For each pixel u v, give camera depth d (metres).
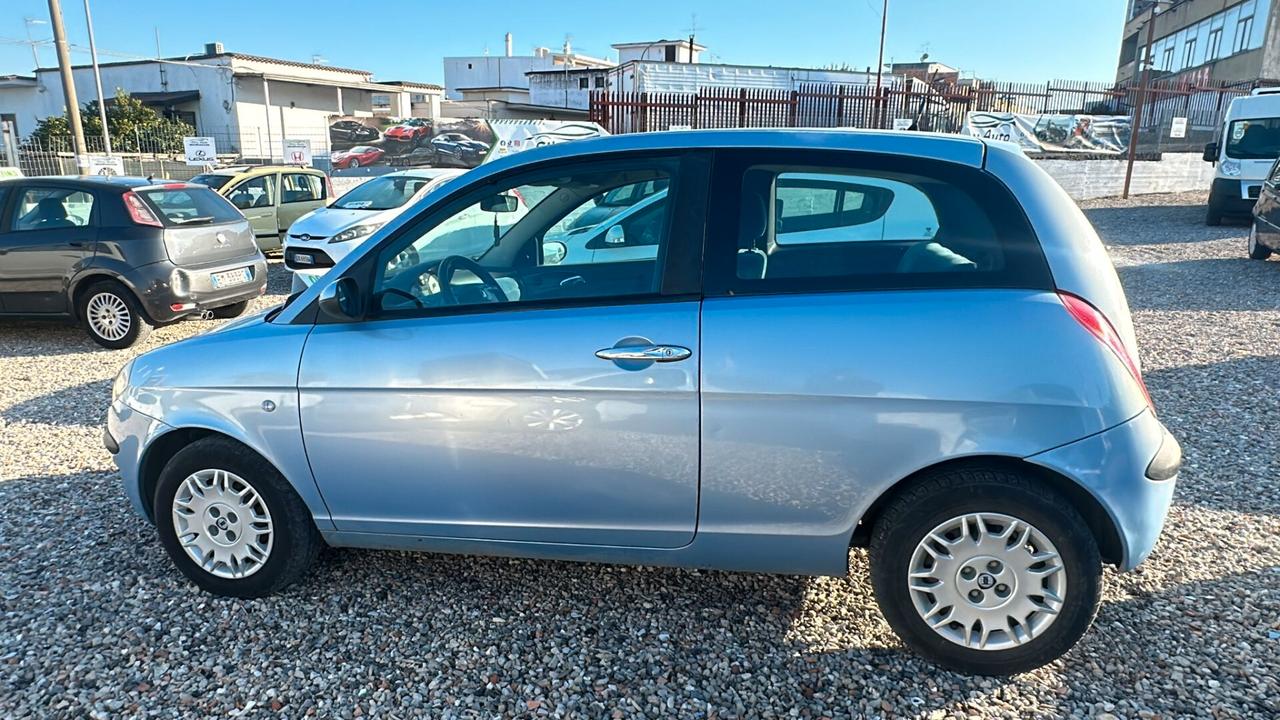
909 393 2.54
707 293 2.70
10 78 43.62
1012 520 2.57
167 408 3.11
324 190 14.30
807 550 2.76
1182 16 37.38
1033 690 2.65
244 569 3.19
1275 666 2.74
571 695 2.68
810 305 2.62
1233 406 5.35
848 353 2.57
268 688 2.71
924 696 2.64
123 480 3.31
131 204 7.36
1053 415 2.49
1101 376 2.49
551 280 2.88
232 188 12.75
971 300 2.55
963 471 2.59
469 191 2.98
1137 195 21.25
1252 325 7.73
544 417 2.77
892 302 2.58
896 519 2.65
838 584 3.30
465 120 18.73
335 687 2.72
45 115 44.00
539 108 48.19
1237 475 4.27
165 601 3.22
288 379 2.96
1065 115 19.94
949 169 2.67
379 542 3.12
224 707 2.62
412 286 2.98
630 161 2.88
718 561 2.86
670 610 3.14
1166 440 2.62
